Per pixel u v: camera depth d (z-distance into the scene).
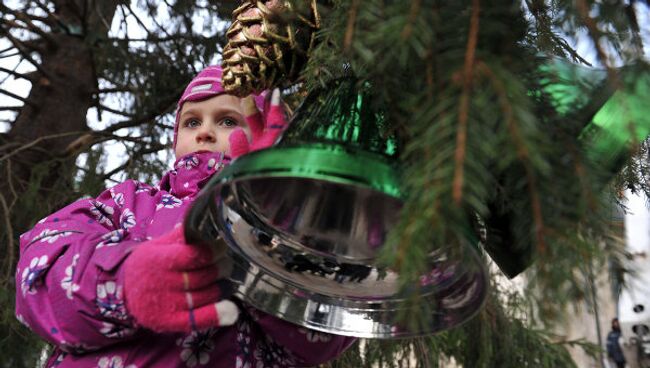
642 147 1.07
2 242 3.22
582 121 0.79
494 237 0.89
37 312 1.15
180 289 1.01
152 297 1.00
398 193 0.77
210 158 1.46
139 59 4.11
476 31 0.71
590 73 0.84
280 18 1.05
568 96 0.80
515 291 3.11
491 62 0.70
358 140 0.87
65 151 3.62
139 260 1.02
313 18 1.05
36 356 2.95
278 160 0.80
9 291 2.93
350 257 1.08
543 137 0.67
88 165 3.47
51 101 4.08
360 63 0.84
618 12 0.72
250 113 1.12
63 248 1.18
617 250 0.77
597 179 0.74
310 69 0.94
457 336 3.08
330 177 0.77
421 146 0.70
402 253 0.65
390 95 0.82
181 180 1.44
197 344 1.21
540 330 3.14
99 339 1.12
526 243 0.75
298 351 1.30
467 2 0.75
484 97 0.67
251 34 1.07
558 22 0.76
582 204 0.69
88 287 1.08
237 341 1.25
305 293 1.14
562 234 0.68
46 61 4.22
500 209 0.85
